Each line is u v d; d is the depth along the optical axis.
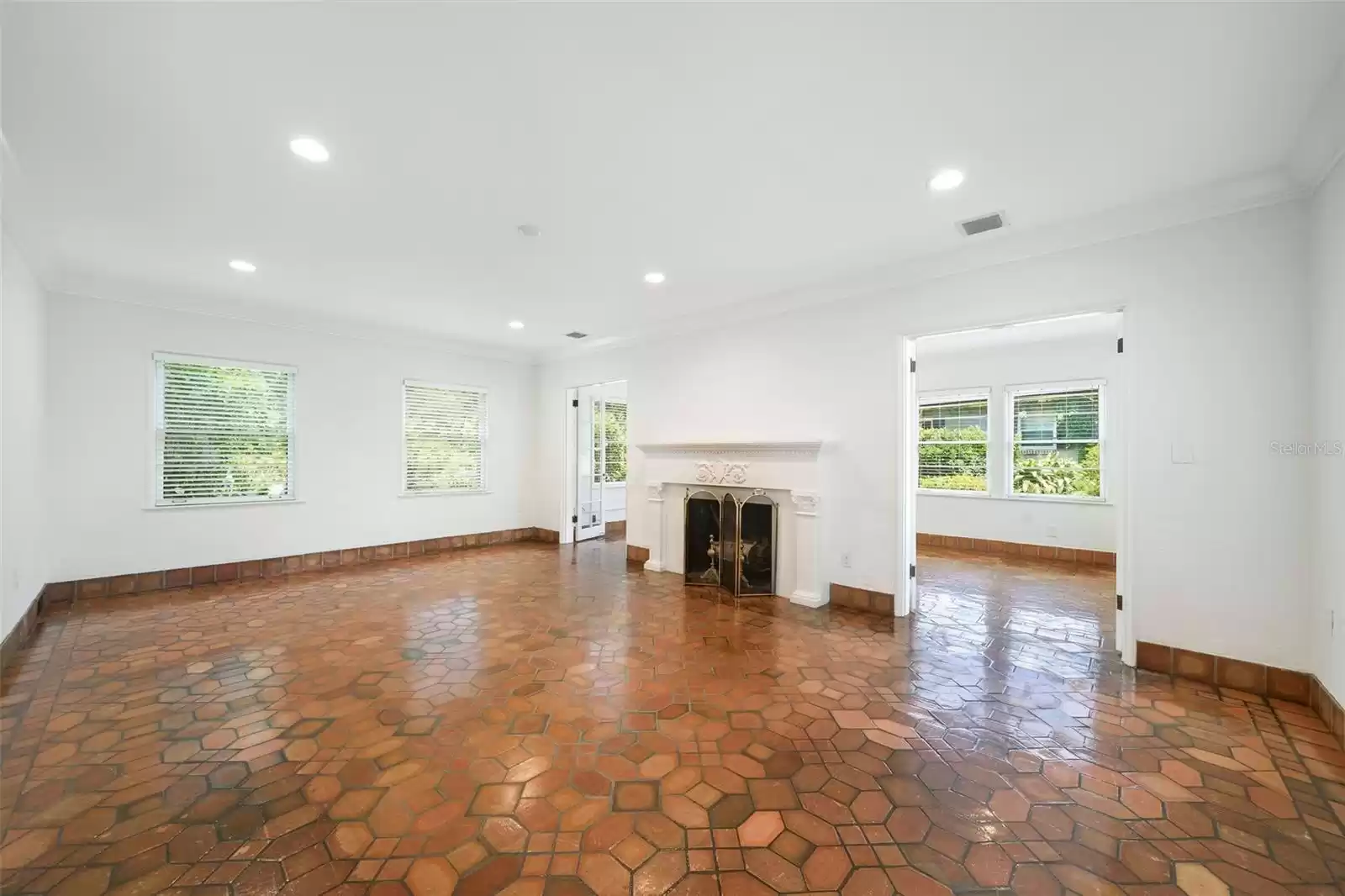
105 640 3.32
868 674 2.87
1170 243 2.86
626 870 1.52
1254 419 2.66
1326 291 2.37
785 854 1.58
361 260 3.67
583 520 7.13
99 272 3.93
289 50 1.75
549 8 1.59
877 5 1.59
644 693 2.63
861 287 4.02
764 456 4.52
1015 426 6.36
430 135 2.24
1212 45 1.74
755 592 4.49
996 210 2.93
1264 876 1.50
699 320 5.11
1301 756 2.09
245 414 4.98
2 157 2.31
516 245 3.42
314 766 2.01
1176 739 2.22
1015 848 1.61
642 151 2.37
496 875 1.50
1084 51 1.77
